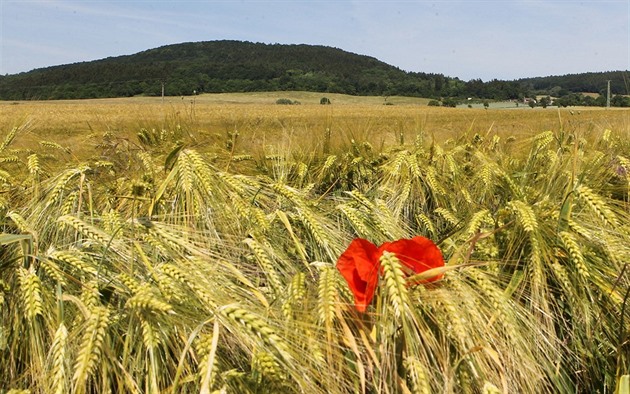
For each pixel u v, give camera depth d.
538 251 1.87
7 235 1.54
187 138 4.27
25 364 1.45
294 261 2.10
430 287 1.50
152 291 1.44
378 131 4.64
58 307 1.40
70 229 1.91
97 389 1.37
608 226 2.14
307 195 3.08
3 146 3.37
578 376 1.87
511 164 3.48
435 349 1.38
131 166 3.41
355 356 1.48
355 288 1.49
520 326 1.72
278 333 1.31
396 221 2.58
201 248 1.85
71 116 25.14
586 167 2.42
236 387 1.30
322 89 121.06
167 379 1.45
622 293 1.87
